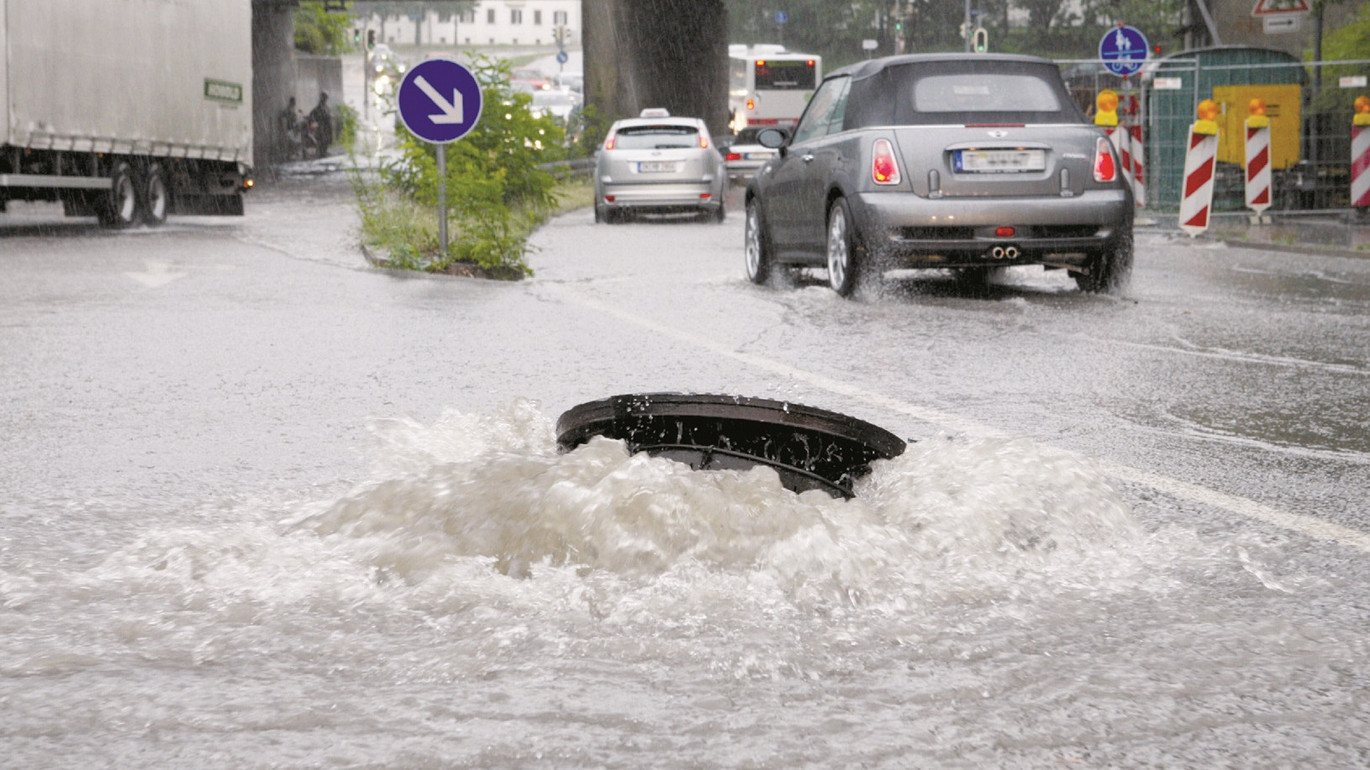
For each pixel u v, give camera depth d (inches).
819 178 1063.0
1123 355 750.5
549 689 255.1
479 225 1293.1
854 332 844.0
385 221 1502.2
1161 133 2021.4
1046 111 1025.5
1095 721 246.8
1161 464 483.2
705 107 4729.3
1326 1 2399.1
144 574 316.2
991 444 380.2
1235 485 450.3
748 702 251.4
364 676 260.8
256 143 4025.6
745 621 288.5
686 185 2142.0
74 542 364.8
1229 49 2009.1
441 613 291.0
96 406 599.5
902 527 339.0
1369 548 370.3
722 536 312.2
